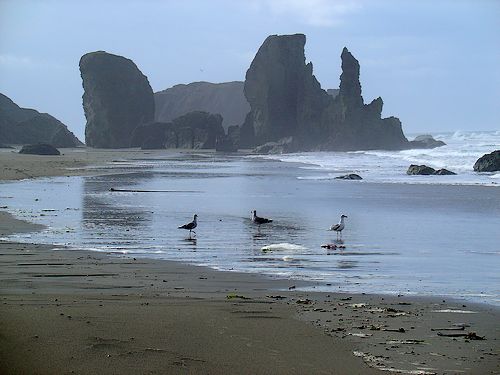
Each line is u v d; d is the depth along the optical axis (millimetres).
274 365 9906
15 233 24094
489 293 15164
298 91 169625
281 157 112875
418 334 11656
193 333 11312
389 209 33531
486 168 63469
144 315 12398
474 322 12531
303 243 22875
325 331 11711
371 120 148625
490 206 34594
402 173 63094
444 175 59375
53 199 37250
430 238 24031
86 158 101438
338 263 19109
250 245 22312
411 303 14094
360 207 34469
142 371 9406
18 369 9328
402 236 24594
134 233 24703
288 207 34469
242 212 31984
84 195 39938
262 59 170750
